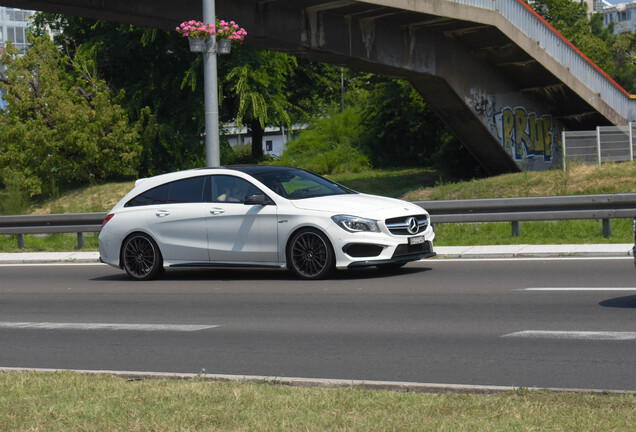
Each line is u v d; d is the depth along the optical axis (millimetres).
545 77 36750
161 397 6078
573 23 62062
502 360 7367
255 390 6215
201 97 43656
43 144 36500
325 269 13109
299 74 54812
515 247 16391
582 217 17375
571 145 31984
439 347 8070
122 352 8539
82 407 5898
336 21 31156
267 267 13586
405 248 13047
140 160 39875
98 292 13586
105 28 43438
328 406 5672
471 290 11703
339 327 9430
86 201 36000
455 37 35281
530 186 29109
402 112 48625
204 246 14055
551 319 9266
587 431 4859
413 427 5086
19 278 16266
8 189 33000
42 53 38156
